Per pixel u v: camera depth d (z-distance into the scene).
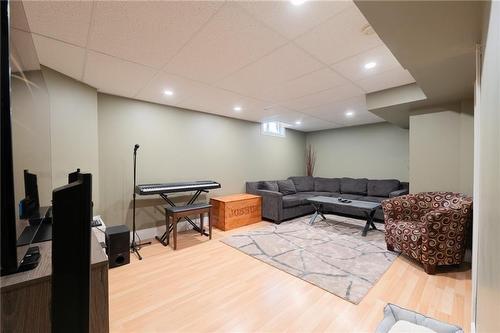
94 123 2.85
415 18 1.23
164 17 1.54
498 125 0.63
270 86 2.88
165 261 2.71
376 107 3.18
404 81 2.76
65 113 2.47
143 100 3.47
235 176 4.82
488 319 0.77
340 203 3.97
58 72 2.39
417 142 3.22
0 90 0.57
